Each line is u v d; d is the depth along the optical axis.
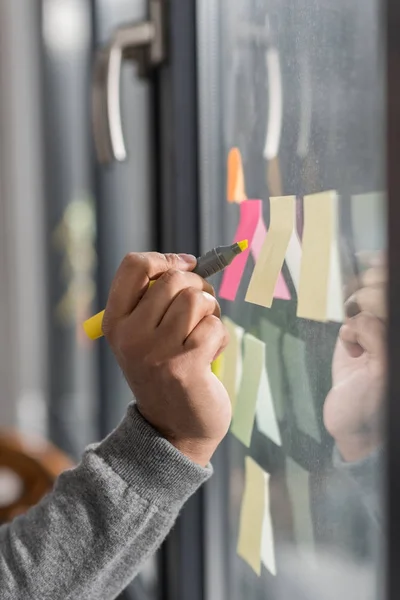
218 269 0.55
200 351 0.51
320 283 0.50
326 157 0.50
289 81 0.56
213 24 0.75
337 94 0.48
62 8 1.78
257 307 0.63
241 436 0.68
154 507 0.54
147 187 0.95
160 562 0.91
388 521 0.37
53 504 0.56
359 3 0.45
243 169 0.67
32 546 0.55
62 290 1.83
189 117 0.81
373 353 0.43
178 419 0.53
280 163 0.58
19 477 1.12
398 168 0.36
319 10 0.50
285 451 0.59
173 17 0.81
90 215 1.62
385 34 0.36
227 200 0.73
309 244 0.52
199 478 0.54
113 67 0.85
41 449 1.14
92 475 0.55
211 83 0.77
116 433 0.56
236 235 0.69
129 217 1.32
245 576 0.72
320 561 0.53
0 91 1.90
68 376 1.82
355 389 0.46
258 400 0.64
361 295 0.44
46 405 1.95
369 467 0.44
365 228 0.44
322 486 0.52
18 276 1.96
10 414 1.94
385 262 0.37
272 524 0.63
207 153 0.79
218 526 0.80
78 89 1.70
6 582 0.55
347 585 0.49
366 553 0.46
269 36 0.60
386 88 0.36
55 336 1.87
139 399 0.54
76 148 1.73
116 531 0.54
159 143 0.89
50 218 1.88
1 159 1.92
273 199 0.59
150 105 0.90
